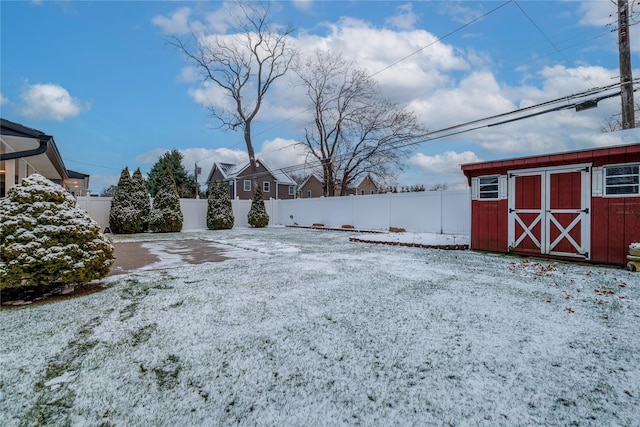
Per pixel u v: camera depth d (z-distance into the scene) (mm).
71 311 3619
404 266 6086
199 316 3428
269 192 33094
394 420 1812
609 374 2270
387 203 14281
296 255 7547
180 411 1901
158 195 15117
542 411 1881
